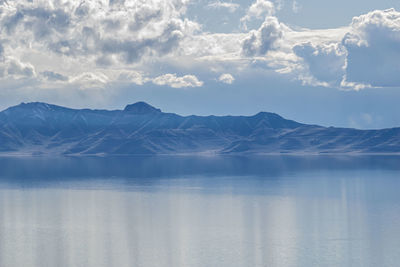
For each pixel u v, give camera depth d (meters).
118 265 128.88
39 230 170.50
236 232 164.50
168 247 145.88
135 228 173.00
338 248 142.00
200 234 162.25
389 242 148.00
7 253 140.75
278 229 168.38
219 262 130.38
